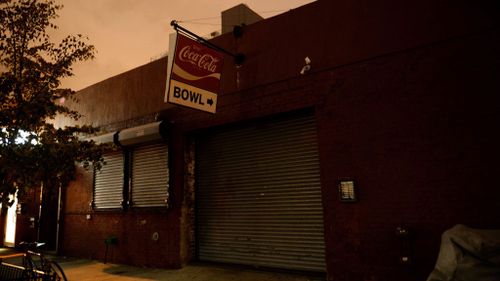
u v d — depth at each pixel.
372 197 6.08
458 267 4.14
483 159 5.24
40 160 6.80
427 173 5.64
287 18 7.61
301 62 7.26
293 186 7.40
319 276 6.73
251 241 7.81
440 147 5.59
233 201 8.26
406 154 5.86
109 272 8.68
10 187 6.74
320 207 6.99
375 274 5.88
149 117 9.89
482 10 5.50
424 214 5.59
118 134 10.11
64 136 7.69
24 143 6.88
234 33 8.35
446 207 5.43
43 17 7.75
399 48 6.15
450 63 5.68
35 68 7.63
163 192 9.14
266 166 7.86
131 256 9.45
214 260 8.34
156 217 9.08
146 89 10.16
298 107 7.15
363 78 6.46
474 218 5.19
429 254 5.46
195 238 8.73
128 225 9.74
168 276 7.72
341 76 6.71
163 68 9.81
